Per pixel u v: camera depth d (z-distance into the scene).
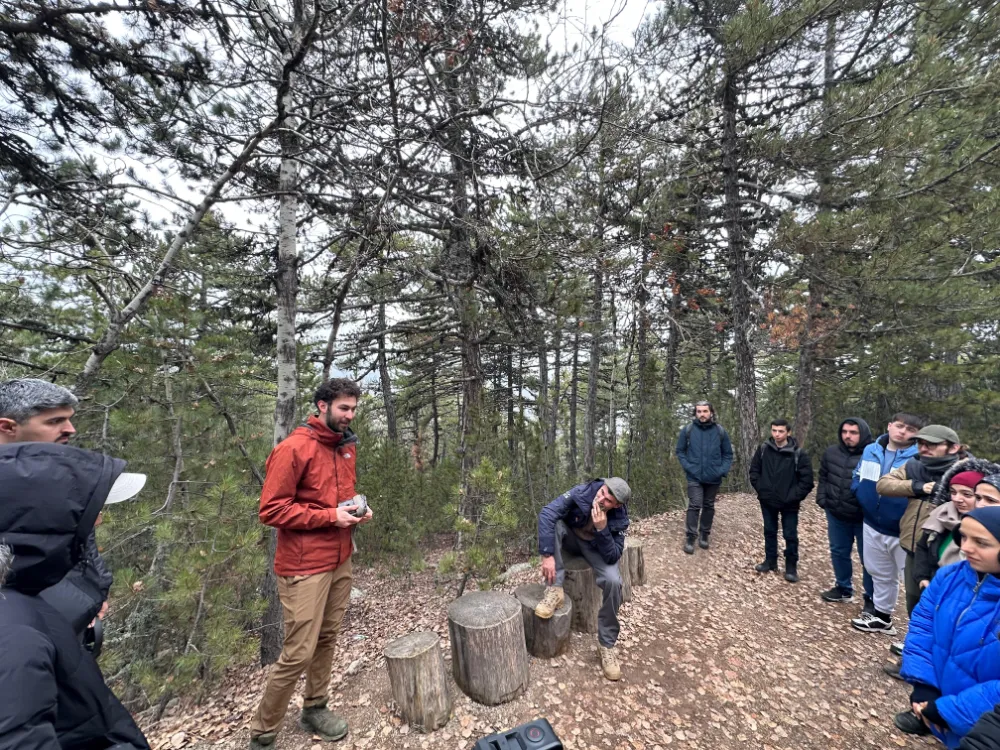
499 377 10.73
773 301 8.48
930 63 5.97
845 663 3.63
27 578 1.14
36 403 1.61
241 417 6.38
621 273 6.99
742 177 8.64
